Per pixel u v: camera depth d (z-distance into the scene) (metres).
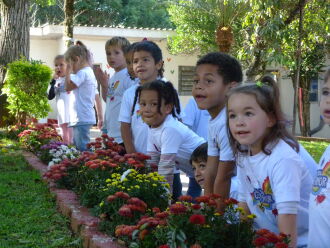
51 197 4.78
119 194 3.48
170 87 4.13
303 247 2.71
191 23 17.52
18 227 3.88
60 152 6.32
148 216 3.23
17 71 10.17
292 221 2.49
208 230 2.65
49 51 19.38
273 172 2.55
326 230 2.35
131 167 4.21
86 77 6.66
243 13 10.98
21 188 5.25
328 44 15.61
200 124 5.01
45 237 3.68
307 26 11.55
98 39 18.59
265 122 2.58
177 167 4.40
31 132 8.18
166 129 4.05
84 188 4.51
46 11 28.52
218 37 10.95
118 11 27.84
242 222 2.72
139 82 4.93
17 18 11.62
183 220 2.68
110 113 5.64
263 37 10.51
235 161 3.05
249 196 2.79
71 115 6.77
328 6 11.24
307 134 17.91
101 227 3.52
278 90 2.66
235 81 3.26
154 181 3.76
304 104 17.95
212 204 2.78
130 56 4.87
